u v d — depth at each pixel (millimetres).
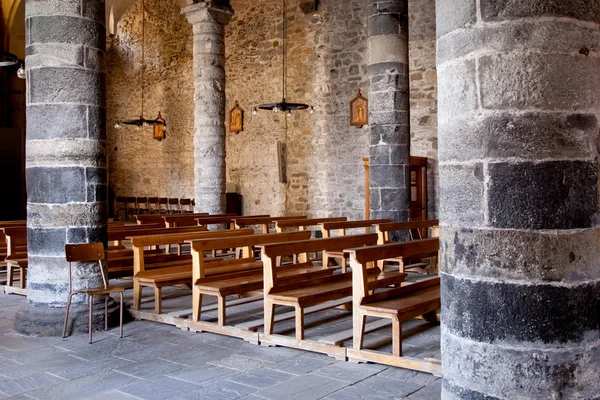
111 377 4766
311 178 16078
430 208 14094
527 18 2939
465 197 3127
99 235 6535
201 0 12625
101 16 6625
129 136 20609
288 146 16500
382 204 10406
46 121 6316
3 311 7281
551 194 2939
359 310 5078
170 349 5539
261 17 16969
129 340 5879
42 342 5844
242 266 7215
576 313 2969
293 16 16344
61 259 6359
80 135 6379
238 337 5879
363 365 4965
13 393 4418
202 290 6152
